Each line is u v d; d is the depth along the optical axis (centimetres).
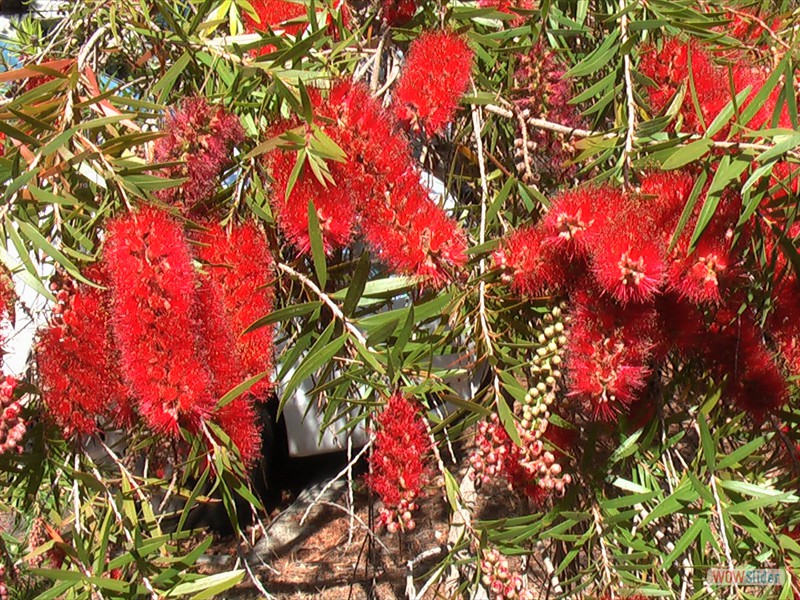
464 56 71
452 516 81
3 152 67
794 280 70
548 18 77
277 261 74
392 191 67
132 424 68
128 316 62
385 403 71
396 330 68
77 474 67
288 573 138
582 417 77
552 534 73
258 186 71
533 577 94
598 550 82
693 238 63
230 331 66
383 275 73
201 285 65
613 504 72
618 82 74
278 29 75
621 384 66
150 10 77
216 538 154
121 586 65
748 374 71
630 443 72
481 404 71
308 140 65
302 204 66
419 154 86
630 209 65
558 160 79
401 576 127
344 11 79
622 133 70
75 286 65
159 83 72
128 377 62
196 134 69
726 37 75
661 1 73
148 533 71
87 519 76
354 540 143
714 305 70
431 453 78
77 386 65
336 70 73
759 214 66
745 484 69
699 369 76
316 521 153
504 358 70
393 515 69
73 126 64
